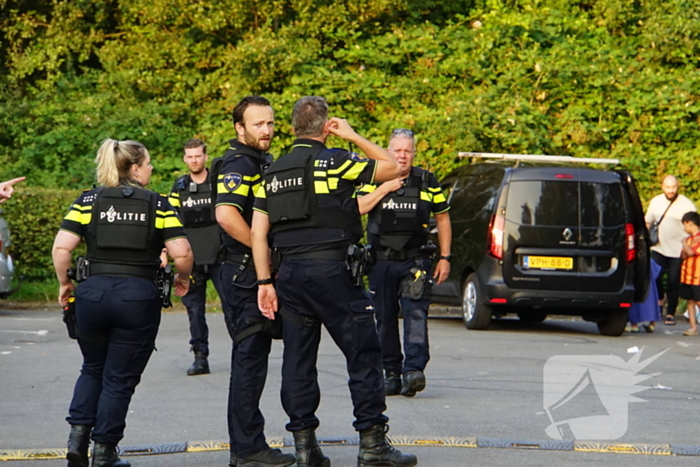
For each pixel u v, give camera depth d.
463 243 29.12
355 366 11.81
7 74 46.97
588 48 44.53
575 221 27.58
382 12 44.94
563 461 12.60
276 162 11.80
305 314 11.80
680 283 29.55
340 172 11.61
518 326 30.58
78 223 11.96
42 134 42.59
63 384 18.59
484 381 19.02
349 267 11.62
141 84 43.88
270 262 11.85
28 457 12.67
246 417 11.88
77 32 46.12
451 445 13.44
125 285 11.75
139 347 11.83
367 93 41.91
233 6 42.91
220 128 41.09
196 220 19.31
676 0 44.41
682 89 41.44
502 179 27.86
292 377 11.88
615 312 28.11
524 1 47.00
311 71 42.81
